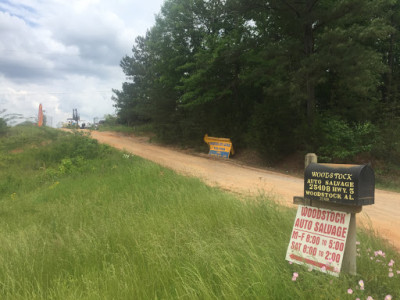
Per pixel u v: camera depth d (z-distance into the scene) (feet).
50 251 16.62
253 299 10.75
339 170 12.67
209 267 13.07
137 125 162.50
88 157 64.34
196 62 82.94
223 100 87.40
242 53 71.87
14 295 12.53
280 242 15.62
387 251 15.94
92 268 14.23
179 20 89.10
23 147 73.97
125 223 20.56
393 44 71.31
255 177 48.39
